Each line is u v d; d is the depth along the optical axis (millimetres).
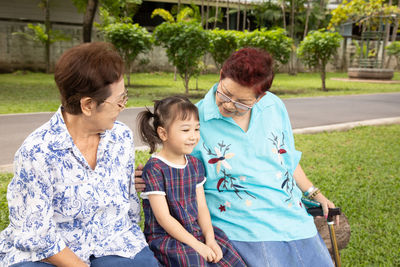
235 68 1924
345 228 2703
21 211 1623
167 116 1925
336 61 31422
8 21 20078
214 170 2172
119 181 1830
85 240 1740
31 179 1581
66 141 1634
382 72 23016
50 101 10625
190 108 1939
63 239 1700
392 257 3232
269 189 2164
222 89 2025
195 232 2025
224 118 2172
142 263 1774
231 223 2119
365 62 24359
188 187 2039
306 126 8625
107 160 1771
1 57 19781
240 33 14852
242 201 2129
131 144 1929
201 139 2207
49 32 19781
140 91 14000
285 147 2312
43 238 1592
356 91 16562
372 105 12352
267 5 29500
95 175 1722
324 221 2645
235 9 30016
